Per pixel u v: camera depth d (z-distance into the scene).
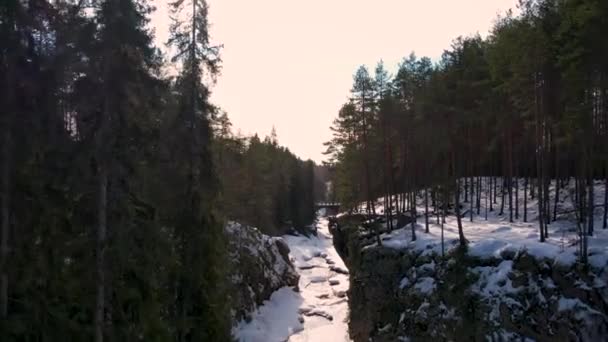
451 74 29.27
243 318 32.56
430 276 25.62
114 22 12.98
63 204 13.58
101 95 13.23
